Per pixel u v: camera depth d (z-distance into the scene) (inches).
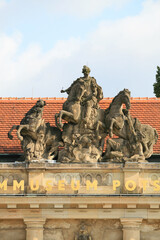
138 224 2239.2
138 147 2277.3
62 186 2212.1
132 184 2219.5
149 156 2321.6
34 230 2234.3
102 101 2728.8
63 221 2262.6
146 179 2241.6
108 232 2261.3
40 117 2293.3
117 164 2241.6
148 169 2234.3
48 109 2674.7
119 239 2257.6
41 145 2283.5
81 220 2265.0
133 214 2235.5
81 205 2213.3
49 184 2224.4
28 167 2223.2
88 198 2203.5
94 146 2290.8
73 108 2297.0
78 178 2245.3
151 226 2261.3
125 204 2222.0
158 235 2260.1
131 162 2233.0
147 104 2704.2
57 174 2246.6
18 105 2706.7
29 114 2299.5
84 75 2327.8
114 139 2313.0
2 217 2231.8
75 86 2313.0
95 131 2297.0
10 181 2244.1
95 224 2263.8
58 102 2709.2
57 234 2258.9
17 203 2207.2
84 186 2230.6
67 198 2203.5
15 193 2218.3
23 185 2213.3
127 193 2214.6
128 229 2235.5
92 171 2244.1
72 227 2265.0
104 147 2438.5
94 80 2324.1
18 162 2265.0
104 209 2233.0
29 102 2719.0
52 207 2225.6
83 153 2271.2
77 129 2299.5
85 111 2294.5
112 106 2317.9
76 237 2257.6
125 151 2289.6
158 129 2578.7
